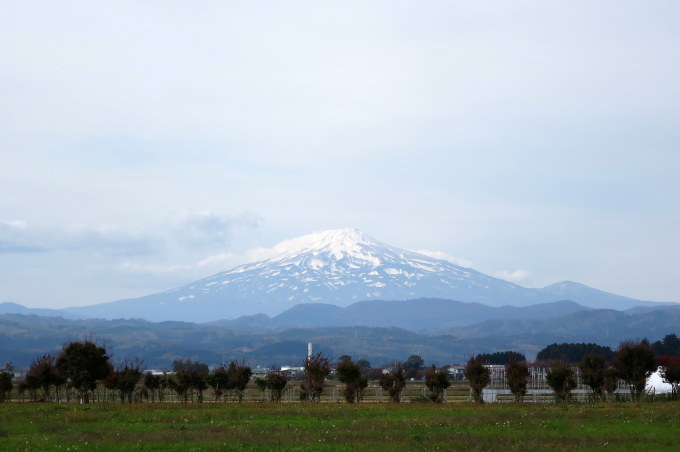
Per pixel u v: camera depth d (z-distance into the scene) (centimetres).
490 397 9388
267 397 11069
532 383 12112
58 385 8838
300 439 4150
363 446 3878
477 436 4259
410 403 8025
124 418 5588
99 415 5806
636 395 8231
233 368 9381
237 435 4334
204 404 7712
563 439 4119
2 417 5650
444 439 4134
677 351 18725
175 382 9700
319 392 8581
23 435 4459
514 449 3756
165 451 3744
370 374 19700
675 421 4994
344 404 7719
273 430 4631
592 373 8112
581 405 6931
